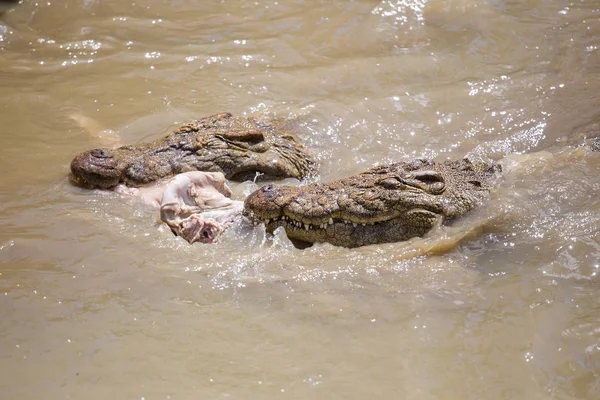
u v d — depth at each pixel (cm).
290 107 1368
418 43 1609
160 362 737
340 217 941
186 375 719
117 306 825
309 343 768
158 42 1655
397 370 727
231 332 786
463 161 1064
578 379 708
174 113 1363
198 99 1419
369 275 891
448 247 925
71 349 755
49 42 1662
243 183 1123
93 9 1786
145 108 1388
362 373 723
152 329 788
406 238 953
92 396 691
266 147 1152
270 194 953
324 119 1323
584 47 1557
